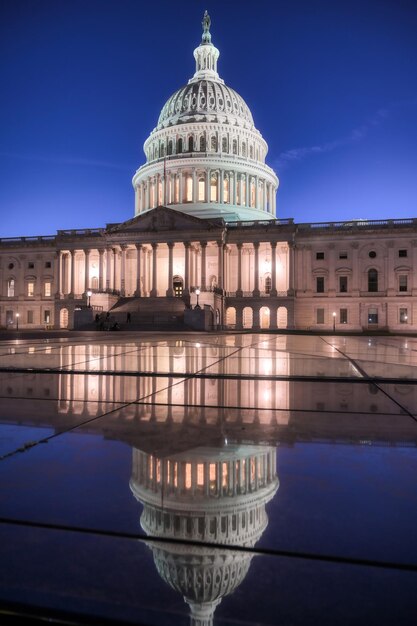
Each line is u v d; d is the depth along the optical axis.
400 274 86.12
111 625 1.98
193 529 2.84
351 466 4.12
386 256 86.69
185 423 5.92
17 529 2.86
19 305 100.62
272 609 2.08
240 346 24.55
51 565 2.45
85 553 2.57
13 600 2.16
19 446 4.76
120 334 47.38
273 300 88.38
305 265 89.25
